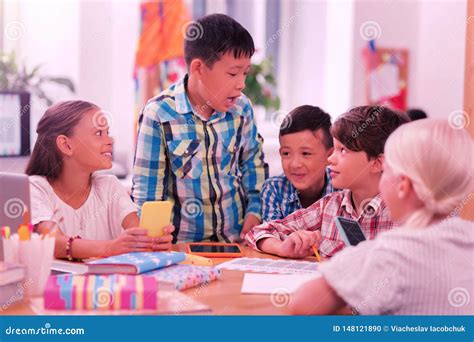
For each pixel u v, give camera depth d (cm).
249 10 369
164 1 308
